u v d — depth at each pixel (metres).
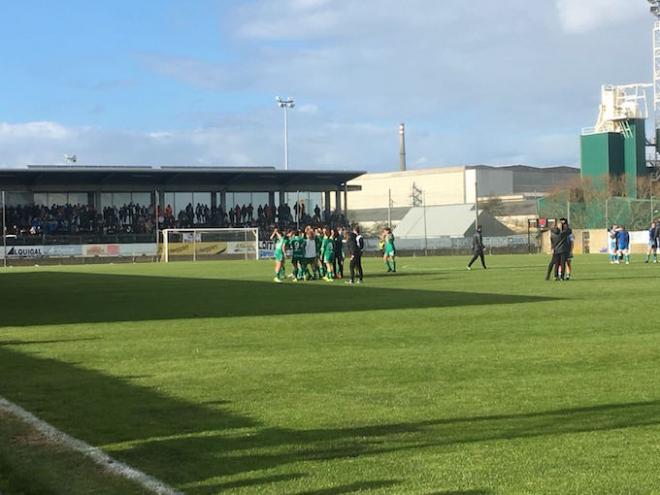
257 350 12.52
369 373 10.29
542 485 5.68
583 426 7.37
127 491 5.66
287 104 84.81
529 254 66.69
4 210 63.16
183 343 13.50
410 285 27.80
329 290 26.17
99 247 64.06
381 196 128.38
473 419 7.69
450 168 121.06
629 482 5.73
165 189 74.44
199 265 53.59
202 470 6.16
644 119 96.00
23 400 8.84
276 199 81.56
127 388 9.49
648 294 22.19
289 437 7.11
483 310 18.25
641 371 10.17
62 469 6.21
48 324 16.89
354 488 5.66
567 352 11.77
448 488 5.64
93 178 70.31
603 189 86.25
